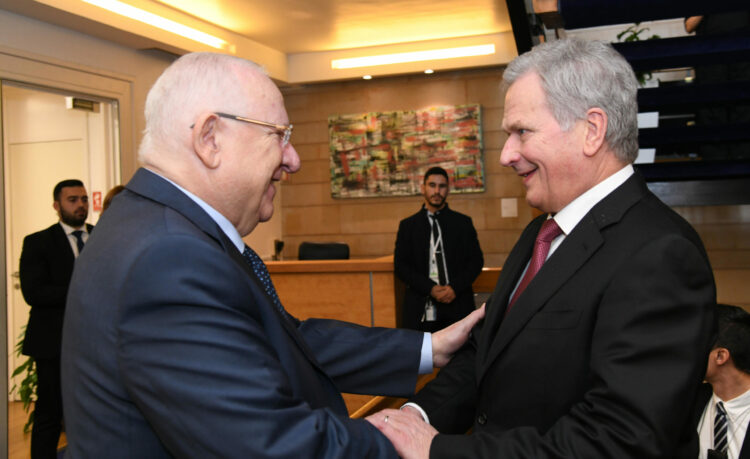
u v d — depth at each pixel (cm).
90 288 87
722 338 180
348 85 646
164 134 99
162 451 87
